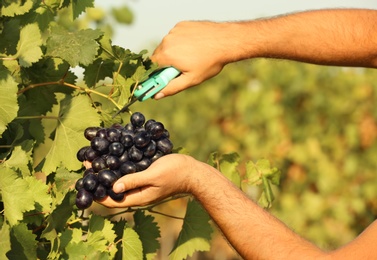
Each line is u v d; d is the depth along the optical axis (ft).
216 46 6.15
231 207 5.77
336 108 17.48
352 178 17.20
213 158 7.47
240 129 17.84
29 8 6.56
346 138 17.40
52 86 6.80
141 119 5.88
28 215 6.19
